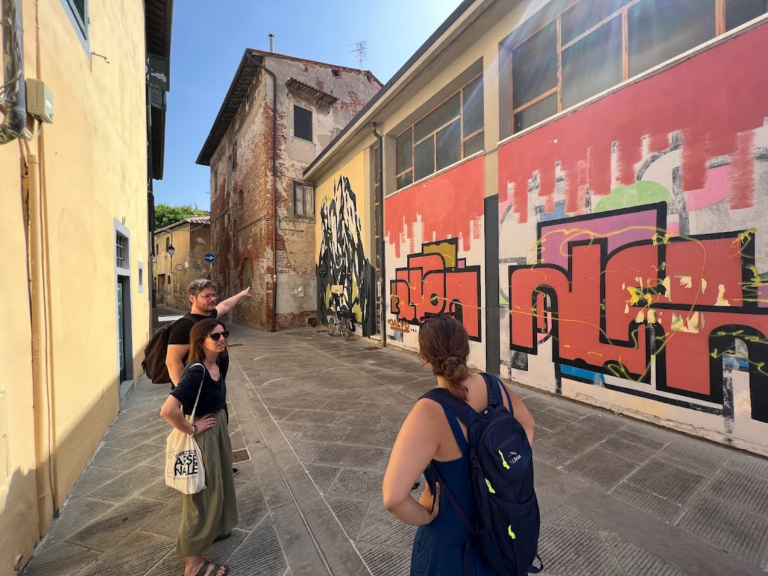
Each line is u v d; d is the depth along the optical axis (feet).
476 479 3.78
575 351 15.85
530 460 3.86
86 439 11.43
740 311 11.09
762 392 10.69
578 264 15.64
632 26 14.65
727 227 11.32
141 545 7.87
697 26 12.73
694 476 9.91
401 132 30.68
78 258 11.26
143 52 29.17
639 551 7.31
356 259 36.88
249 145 50.01
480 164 20.97
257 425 14.62
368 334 34.83
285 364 25.71
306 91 46.68
